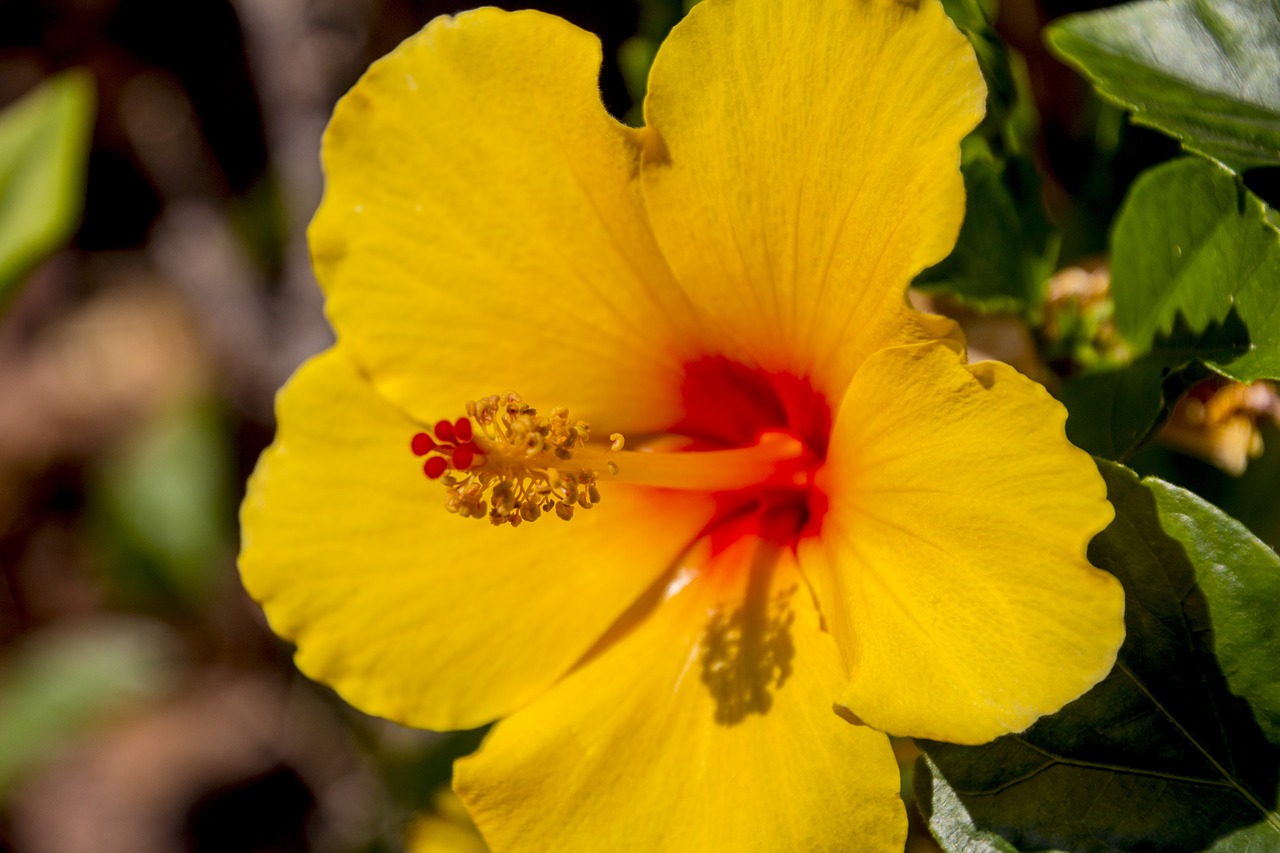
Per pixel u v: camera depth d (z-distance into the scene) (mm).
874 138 344
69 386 975
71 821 853
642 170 361
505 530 381
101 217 977
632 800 363
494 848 365
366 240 372
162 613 756
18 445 964
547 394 382
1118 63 369
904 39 341
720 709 363
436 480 380
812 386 375
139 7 889
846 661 349
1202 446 391
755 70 350
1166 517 344
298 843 831
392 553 379
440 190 370
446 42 365
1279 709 339
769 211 359
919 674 334
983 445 333
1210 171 363
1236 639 341
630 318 378
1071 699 325
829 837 347
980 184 397
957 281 398
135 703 875
